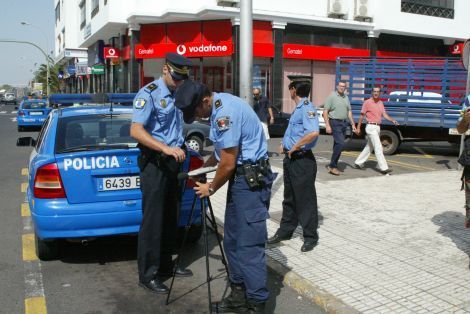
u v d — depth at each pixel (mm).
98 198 4691
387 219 6438
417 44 25969
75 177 4629
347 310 3852
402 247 5340
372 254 5129
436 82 12312
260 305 3750
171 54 4281
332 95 9688
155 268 4414
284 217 5602
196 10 20203
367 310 3850
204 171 3805
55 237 4613
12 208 7629
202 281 4660
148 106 4227
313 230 5297
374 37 23953
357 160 10484
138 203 4762
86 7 30359
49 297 4273
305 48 21891
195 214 5234
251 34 7629
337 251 5246
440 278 4469
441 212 6762
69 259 5227
